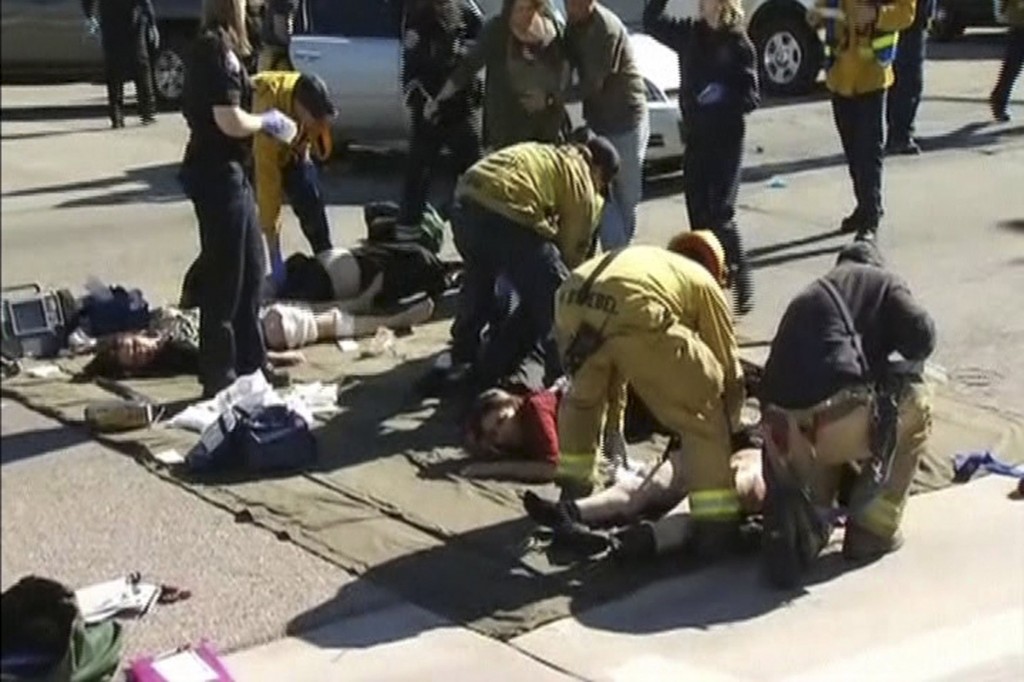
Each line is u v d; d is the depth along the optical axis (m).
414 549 5.76
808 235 10.14
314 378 7.84
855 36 9.78
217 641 5.00
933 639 5.10
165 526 5.75
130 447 6.56
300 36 11.90
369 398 7.50
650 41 11.53
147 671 4.68
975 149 11.33
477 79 9.16
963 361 7.90
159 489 6.16
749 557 5.71
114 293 7.79
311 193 8.84
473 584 5.48
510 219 6.73
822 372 5.41
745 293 8.66
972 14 12.70
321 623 5.20
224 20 7.07
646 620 5.25
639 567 5.62
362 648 5.04
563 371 6.44
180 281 7.87
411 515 6.05
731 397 5.73
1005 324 8.41
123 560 5.36
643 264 5.63
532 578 5.53
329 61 11.75
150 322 7.89
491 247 6.81
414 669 4.90
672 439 6.17
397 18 11.53
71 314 7.55
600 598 5.40
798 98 13.52
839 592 5.45
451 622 5.23
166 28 7.82
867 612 5.29
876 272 5.67
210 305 7.32
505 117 8.07
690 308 5.62
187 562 5.50
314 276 8.60
